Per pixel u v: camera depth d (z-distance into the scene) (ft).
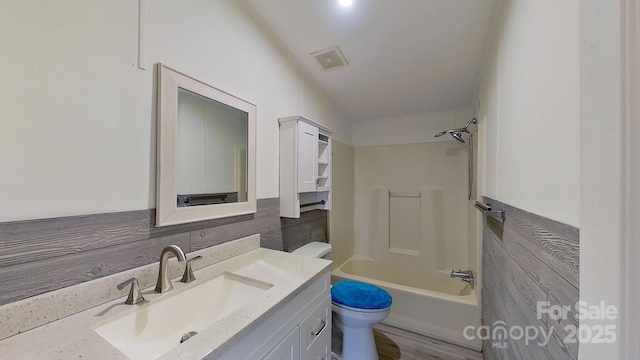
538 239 2.46
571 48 1.84
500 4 4.02
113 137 2.86
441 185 8.93
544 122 2.32
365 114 9.47
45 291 2.33
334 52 5.90
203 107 3.92
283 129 5.67
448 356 5.74
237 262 4.16
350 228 10.02
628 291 1.13
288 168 5.59
